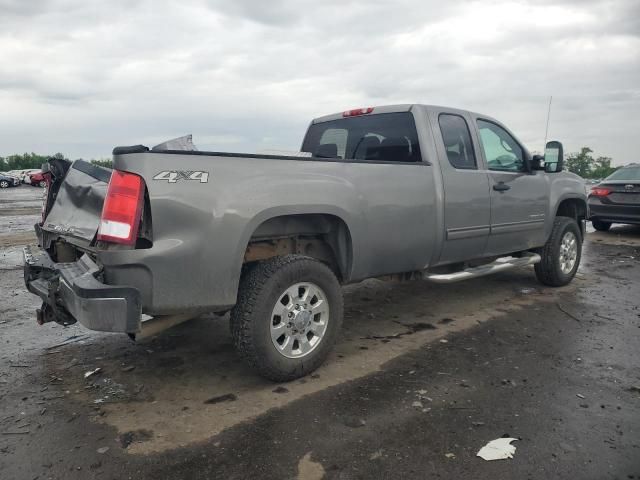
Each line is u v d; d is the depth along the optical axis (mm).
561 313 5277
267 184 3314
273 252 3787
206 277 3092
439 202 4562
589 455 2662
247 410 3158
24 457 2650
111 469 2547
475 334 4605
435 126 4723
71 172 3848
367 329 4750
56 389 3457
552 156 5688
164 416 3084
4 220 14734
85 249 3363
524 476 2488
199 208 3029
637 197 10812
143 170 2879
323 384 3535
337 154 5484
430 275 4730
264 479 2469
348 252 3945
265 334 3338
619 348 4242
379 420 3025
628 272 7438
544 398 3316
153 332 3174
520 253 6090
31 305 5500
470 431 2902
